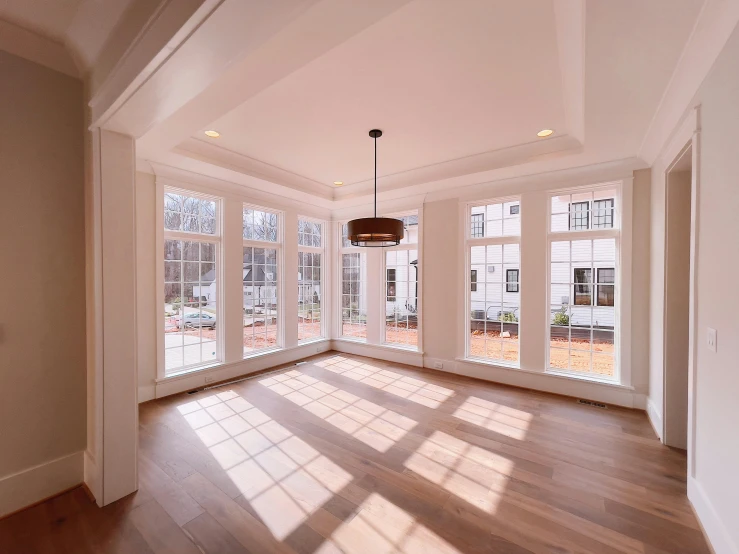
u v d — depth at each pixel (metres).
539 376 4.07
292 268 5.42
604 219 3.82
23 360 2.02
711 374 1.78
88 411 2.24
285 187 4.66
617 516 1.95
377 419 3.27
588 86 2.10
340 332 6.26
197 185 4.12
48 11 1.80
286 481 2.29
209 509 2.02
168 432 2.98
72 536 1.80
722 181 1.65
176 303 4.06
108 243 2.03
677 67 1.89
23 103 2.00
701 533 1.82
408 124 3.17
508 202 4.46
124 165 2.10
